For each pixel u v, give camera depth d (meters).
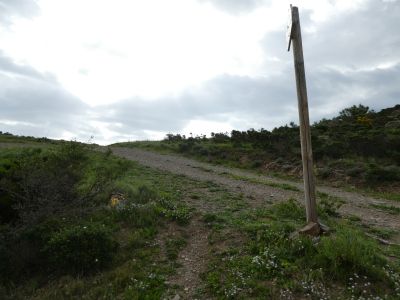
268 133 27.56
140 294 5.65
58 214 8.20
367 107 34.28
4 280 6.75
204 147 27.20
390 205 12.09
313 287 5.19
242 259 6.29
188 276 6.20
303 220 8.35
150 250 7.20
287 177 18.17
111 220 8.64
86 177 12.27
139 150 30.83
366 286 5.14
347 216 9.70
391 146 18.59
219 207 10.08
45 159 12.18
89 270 6.71
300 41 6.95
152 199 10.31
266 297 5.19
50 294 6.07
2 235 7.41
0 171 10.01
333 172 16.97
